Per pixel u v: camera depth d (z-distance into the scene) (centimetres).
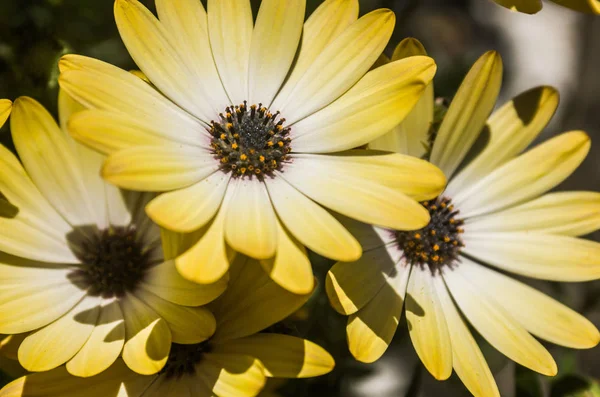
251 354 27
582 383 31
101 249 28
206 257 25
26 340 27
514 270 29
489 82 28
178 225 25
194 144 27
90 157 28
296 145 28
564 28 48
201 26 28
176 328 27
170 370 27
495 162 30
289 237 26
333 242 26
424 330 28
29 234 28
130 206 29
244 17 28
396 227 26
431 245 29
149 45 27
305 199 27
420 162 27
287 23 28
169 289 27
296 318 29
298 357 27
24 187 28
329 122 28
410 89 27
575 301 37
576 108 47
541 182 29
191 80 28
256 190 27
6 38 32
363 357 27
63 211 28
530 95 29
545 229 30
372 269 28
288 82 28
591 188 45
